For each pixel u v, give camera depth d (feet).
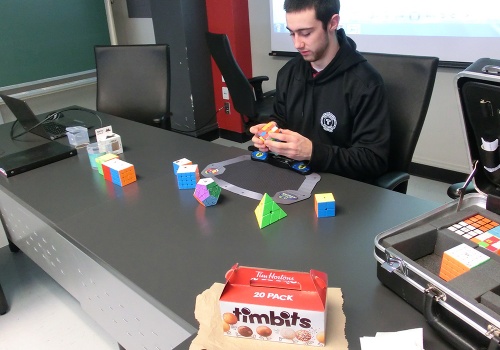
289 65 5.40
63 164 5.08
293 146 4.11
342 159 4.29
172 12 10.32
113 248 3.30
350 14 8.95
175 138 5.66
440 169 8.75
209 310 2.56
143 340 3.72
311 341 2.25
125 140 5.71
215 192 3.80
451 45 7.79
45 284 6.48
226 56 8.07
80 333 5.50
